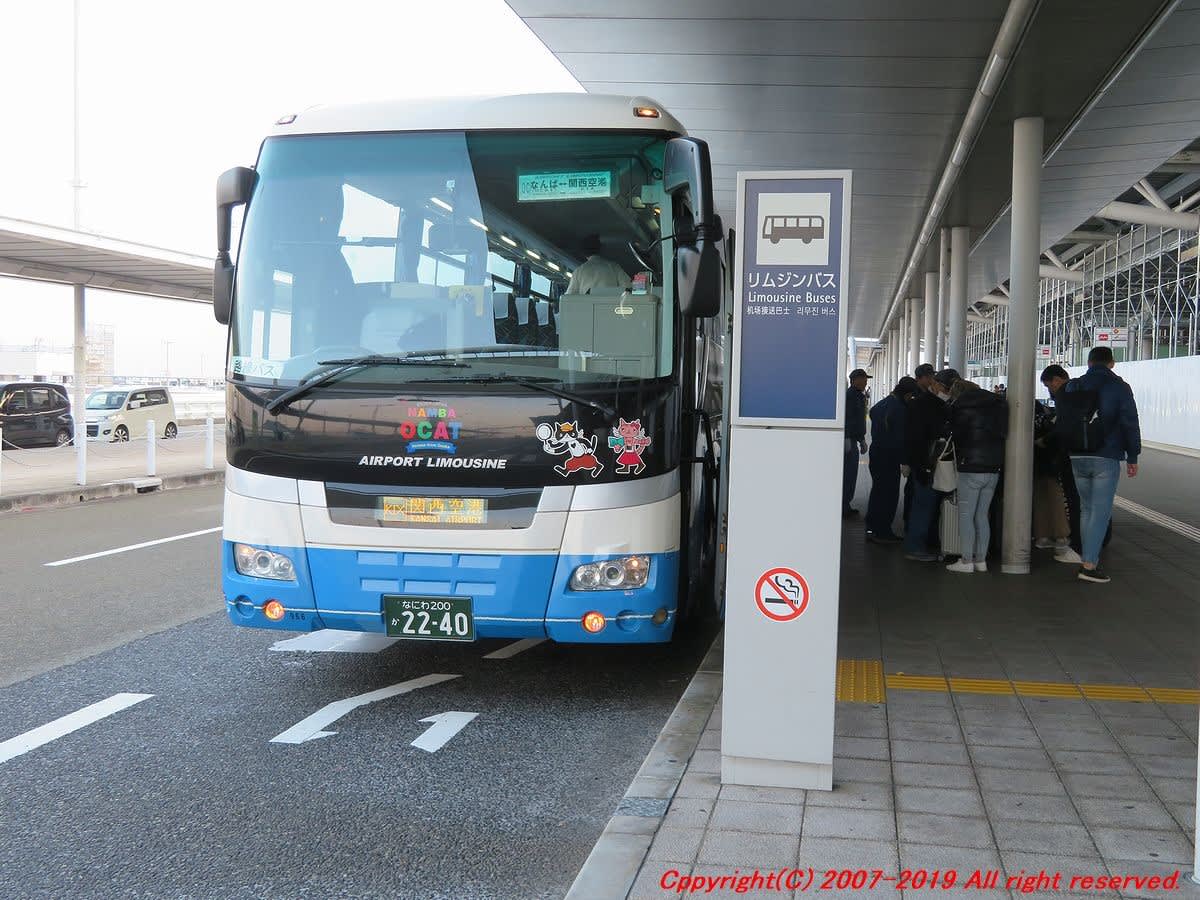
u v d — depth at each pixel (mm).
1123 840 3854
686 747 4887
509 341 5641
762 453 4305
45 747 5277
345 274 5855
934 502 10508
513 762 5094
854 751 4832
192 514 14641
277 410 5746
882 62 9984
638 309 5668
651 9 8852
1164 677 6137
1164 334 32688
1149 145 12711
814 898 3418
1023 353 10039
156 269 22547
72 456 24062
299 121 6180
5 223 18016
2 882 3807
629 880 3537
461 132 5957
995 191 15617
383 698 6172
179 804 4551
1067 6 8211
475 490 5543
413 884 3803
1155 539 12188
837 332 4238
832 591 4285
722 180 15172
